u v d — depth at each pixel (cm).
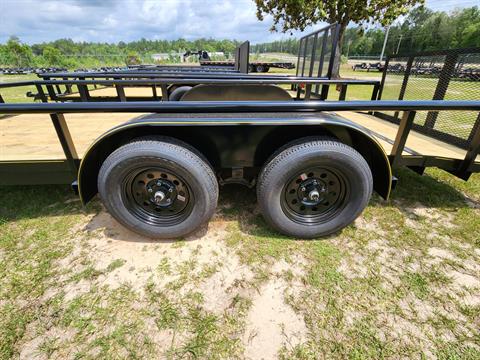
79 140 251
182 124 157
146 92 597
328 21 1134
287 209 186
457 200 247
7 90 1016
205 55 2055
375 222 216
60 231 201
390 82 345
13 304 146
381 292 155
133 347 126
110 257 178
